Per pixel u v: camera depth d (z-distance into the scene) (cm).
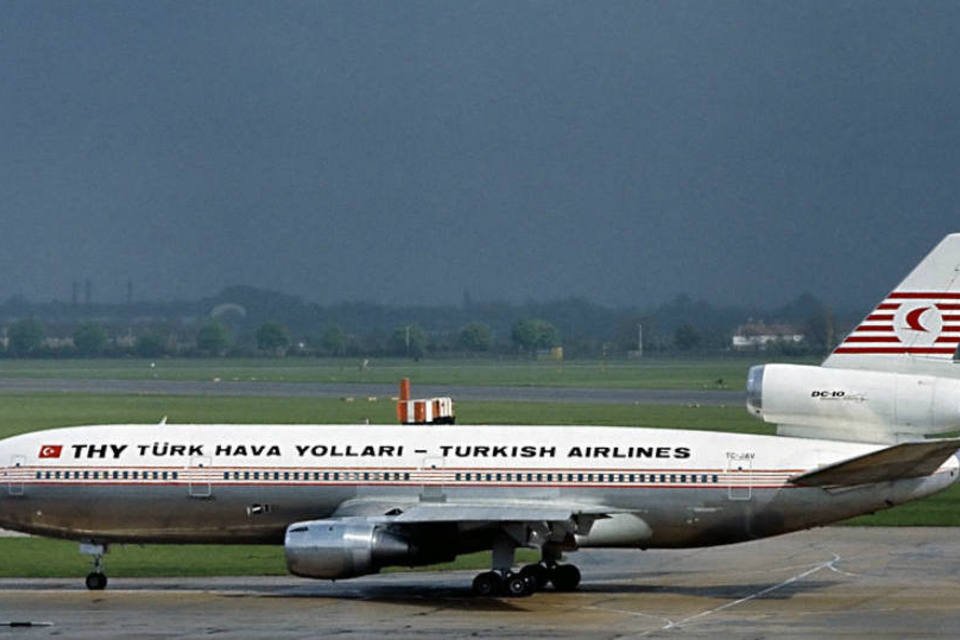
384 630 14588
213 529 17550
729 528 16875
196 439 17612
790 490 16638
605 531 16912
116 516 17512
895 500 16550
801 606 16088
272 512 17338
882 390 16500
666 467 16850
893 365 16662
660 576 18625
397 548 16062
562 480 16950
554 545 17075
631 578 18462
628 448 17025
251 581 18425
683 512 16812
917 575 18525
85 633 14450
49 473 17550
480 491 17050
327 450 17338
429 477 17112
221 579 18612
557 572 17500
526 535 16638
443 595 17088
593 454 17025
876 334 16738
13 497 17588
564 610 15888
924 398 16412
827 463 16600
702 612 15688
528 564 19062
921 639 13975
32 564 19812
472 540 16938
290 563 16162
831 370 16775
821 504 16638
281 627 14788
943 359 16538
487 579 16850
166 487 17362
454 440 17300
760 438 16975
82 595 17125
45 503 17562
